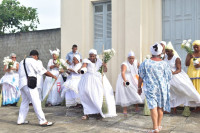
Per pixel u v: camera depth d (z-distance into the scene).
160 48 4.52
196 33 7.61
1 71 12.01
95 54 5.86
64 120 5.82
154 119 4.43
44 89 8.34
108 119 5.80
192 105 6.05
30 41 11.34
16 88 8.54
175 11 7.92
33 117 6.28
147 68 4.47
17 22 24.45
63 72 7.88
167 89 4.54
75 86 6.96
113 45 8.41
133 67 6.15
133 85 6.05
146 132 4.64
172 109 6.82
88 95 5.77
